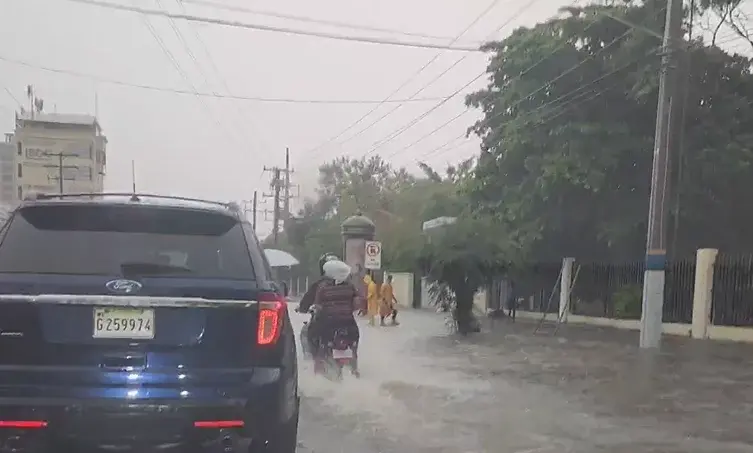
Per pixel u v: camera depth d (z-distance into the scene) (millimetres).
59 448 3945
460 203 27047
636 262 20297
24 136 70062
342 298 10172
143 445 3979
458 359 12938
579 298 21797
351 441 6762
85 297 3982
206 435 4035
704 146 19422
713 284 16969
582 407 8656
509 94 22625
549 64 21578
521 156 22109
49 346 3951
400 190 53000
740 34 21484
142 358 4023
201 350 4105
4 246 4176
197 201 4785
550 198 20969
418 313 28922
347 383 9953
